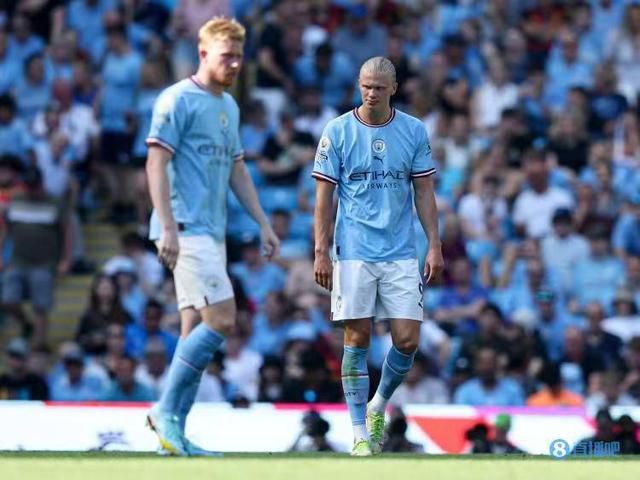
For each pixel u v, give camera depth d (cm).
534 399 5059
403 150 2903
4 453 2908
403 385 5019
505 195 6256
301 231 6159
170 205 2794
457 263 5728
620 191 6519
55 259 5978
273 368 4962
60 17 6969
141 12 7031
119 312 5531
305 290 5775
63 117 6494
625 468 2416
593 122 6862
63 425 3441
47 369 5428
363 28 7000
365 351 2934
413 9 7338
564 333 5516
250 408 3503
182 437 2786
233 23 2877
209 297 2806
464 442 3503
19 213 5903
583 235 6131
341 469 2336
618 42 7275
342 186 2923
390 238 2905
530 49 7212
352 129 2900
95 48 6950
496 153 6406
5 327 5953
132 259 5912
